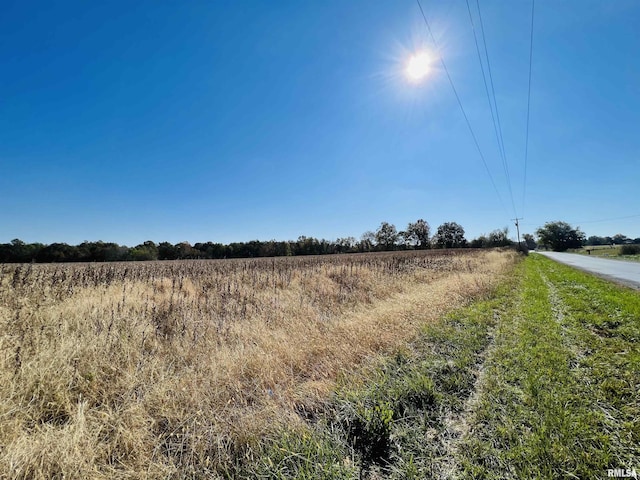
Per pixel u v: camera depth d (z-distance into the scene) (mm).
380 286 10031
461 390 3424
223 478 2174
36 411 2723
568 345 4898
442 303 7391
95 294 7402
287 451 2324
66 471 2070
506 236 84000
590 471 2154
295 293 9258
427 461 2348
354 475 2180
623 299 8141
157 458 2311
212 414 2779
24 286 7422
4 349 3658
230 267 17016
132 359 3805
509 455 2326
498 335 5422
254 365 3760
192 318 5891
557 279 14391
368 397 3105
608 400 3133
